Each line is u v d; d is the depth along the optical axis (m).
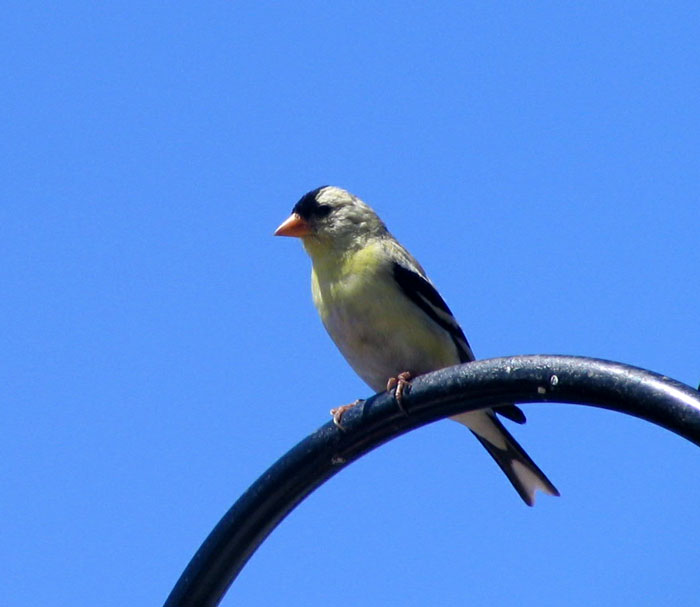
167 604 7.87
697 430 5.96
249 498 7.86
